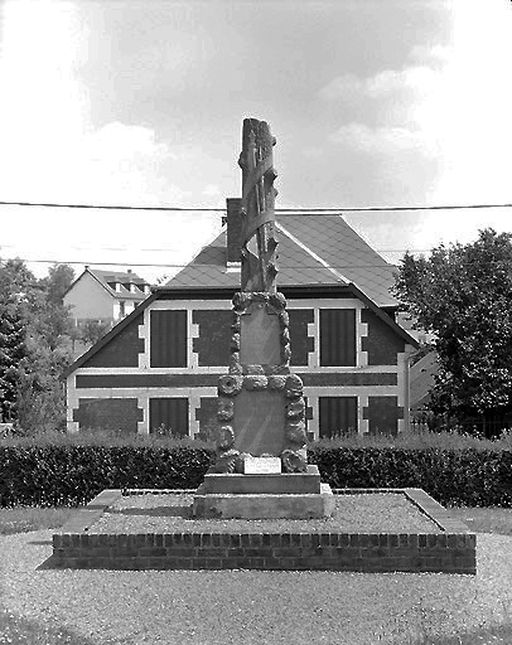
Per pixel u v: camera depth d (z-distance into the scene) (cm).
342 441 2512
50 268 14550
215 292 3356
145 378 3369
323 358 3353
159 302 3378
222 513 1562
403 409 3325
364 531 1408
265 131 1742
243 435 1667
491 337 3484
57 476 2498
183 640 1056
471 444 2469
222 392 1675
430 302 3538
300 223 3894
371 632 1079
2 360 5803
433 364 4622
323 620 1130
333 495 1819
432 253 3659
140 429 3356
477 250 3584
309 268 3412
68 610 1182
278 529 1438
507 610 1174
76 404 3378
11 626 1101
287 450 1648
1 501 2502
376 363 3341
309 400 3344
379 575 1363
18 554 1571
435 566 1390
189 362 3356
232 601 1216
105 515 1612
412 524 1485
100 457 2500
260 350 1700
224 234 3591
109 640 1052
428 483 2459
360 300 3353
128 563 1410
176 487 2488
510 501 2445
